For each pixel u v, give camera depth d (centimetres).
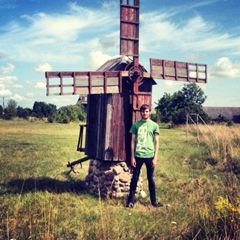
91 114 799
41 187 794
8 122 5103
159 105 5906
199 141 1997
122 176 736
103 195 742
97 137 762
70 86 676
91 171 809
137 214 587
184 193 738
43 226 498
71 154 1460
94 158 778
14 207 598
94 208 623
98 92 706
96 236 445
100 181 757
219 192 658
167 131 3500
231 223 409
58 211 589
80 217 562
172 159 1345
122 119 736
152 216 574
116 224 512
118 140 732
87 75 694
